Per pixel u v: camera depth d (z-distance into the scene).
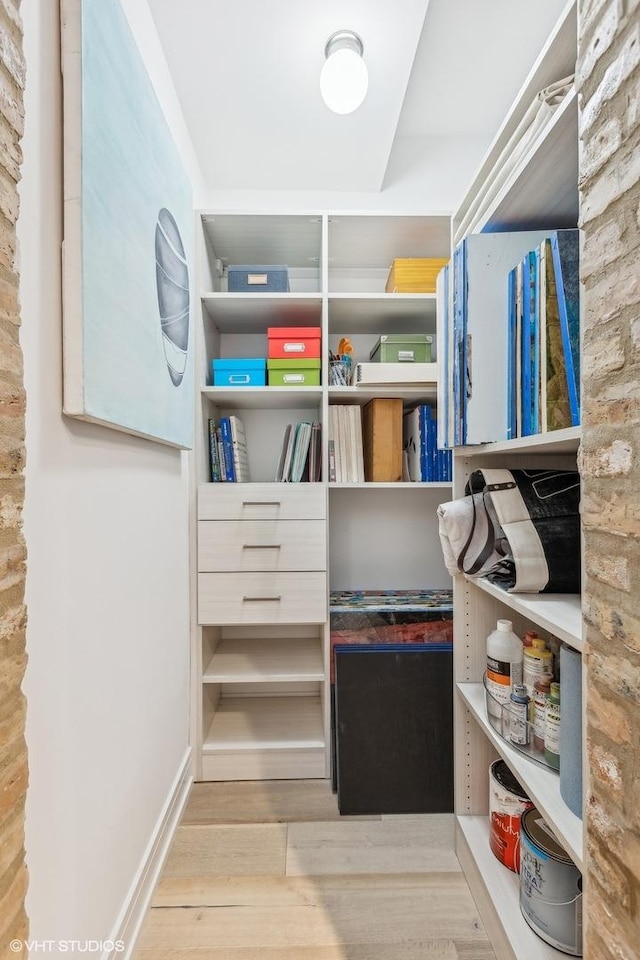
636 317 0.61
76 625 0.91
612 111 0.65
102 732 1.02
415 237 2.01
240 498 1.84
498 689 1.20
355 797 1.67
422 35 1.69
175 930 1.22
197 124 1.80
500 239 1.16
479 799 1.49
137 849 1.23
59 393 0.85
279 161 2.01
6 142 0.64
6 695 0.63
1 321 0.63
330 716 1.85
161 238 1.31
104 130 0.93
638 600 0.61
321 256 1.92
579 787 0.87
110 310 0.96
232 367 1.92
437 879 1.38
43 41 0.80
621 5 0.63
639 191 0.60
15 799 0.65
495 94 1.99
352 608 1.92
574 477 1.22
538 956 1.02
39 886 0.78
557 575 1.07
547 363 0.95
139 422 1.13
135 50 1.11
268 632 2.29
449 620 1.89
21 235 0.74
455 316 1.26
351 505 2.30
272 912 1.28
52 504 0.83
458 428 1.23
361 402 2.12
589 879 0.72
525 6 1.58
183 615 1.70
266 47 1.49
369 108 1.72
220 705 2.18
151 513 1.35
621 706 0.65
